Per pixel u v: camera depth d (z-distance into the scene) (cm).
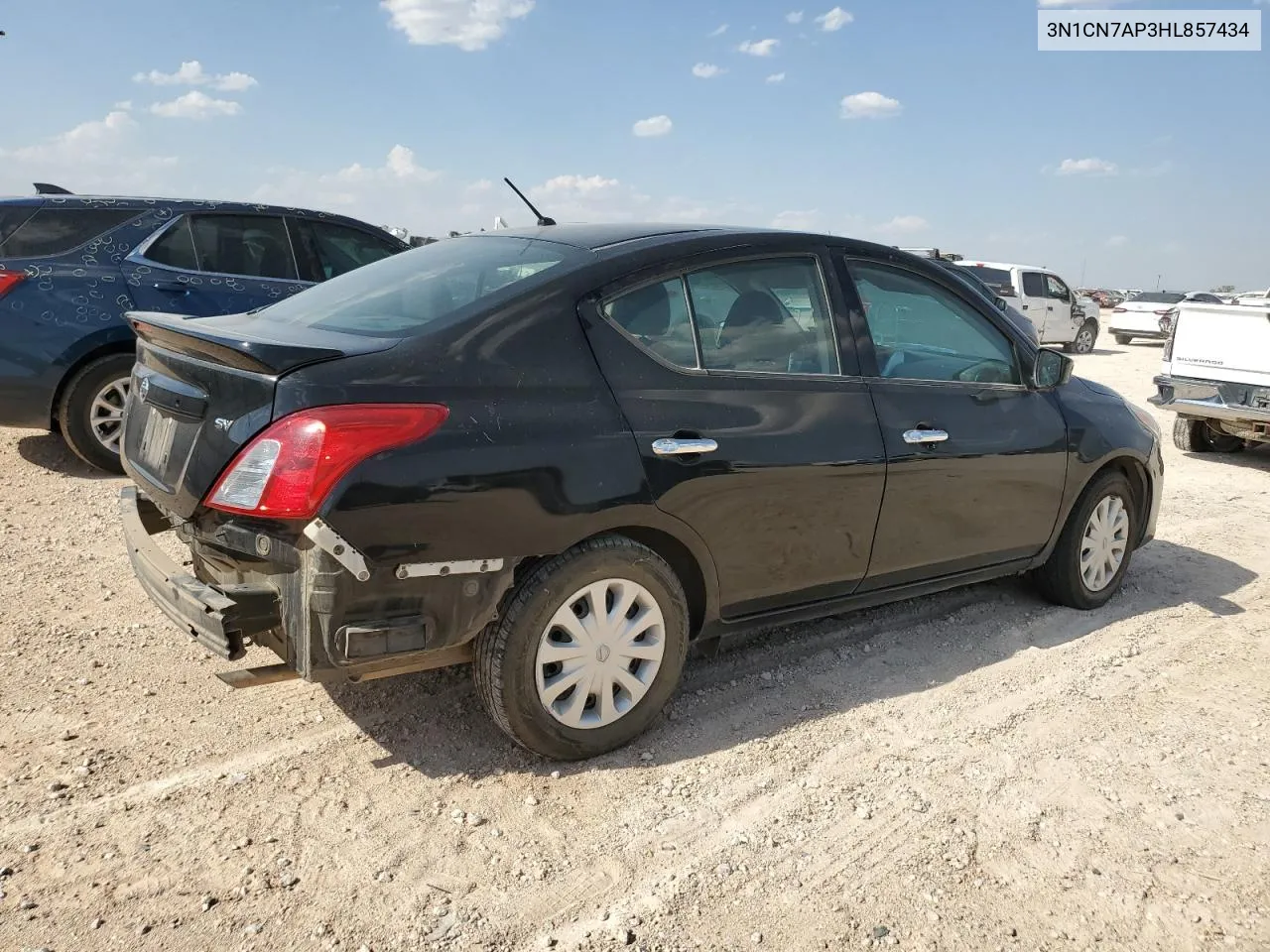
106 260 669
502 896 260
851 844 290
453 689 373
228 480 270
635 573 321
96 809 287
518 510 289
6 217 643
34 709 343
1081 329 2294
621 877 270
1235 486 829
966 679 408
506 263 344
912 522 398
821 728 360
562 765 325
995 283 2111
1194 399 907
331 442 263
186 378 294
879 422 381
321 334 308
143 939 237
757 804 308
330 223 784
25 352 633
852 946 249
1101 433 473
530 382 301
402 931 245
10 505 588
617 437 310
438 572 279
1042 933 257
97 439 665
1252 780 338
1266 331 855
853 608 402
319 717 348
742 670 406
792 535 360
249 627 270
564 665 313
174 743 326
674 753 337
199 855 269
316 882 261
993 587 525
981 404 425
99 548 518
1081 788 327
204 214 719
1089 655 439
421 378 283
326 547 262
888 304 404
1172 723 378
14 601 438
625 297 329
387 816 292
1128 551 513
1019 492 439
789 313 370
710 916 257
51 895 250
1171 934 260
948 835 297
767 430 347
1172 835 304
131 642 403
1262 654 452
